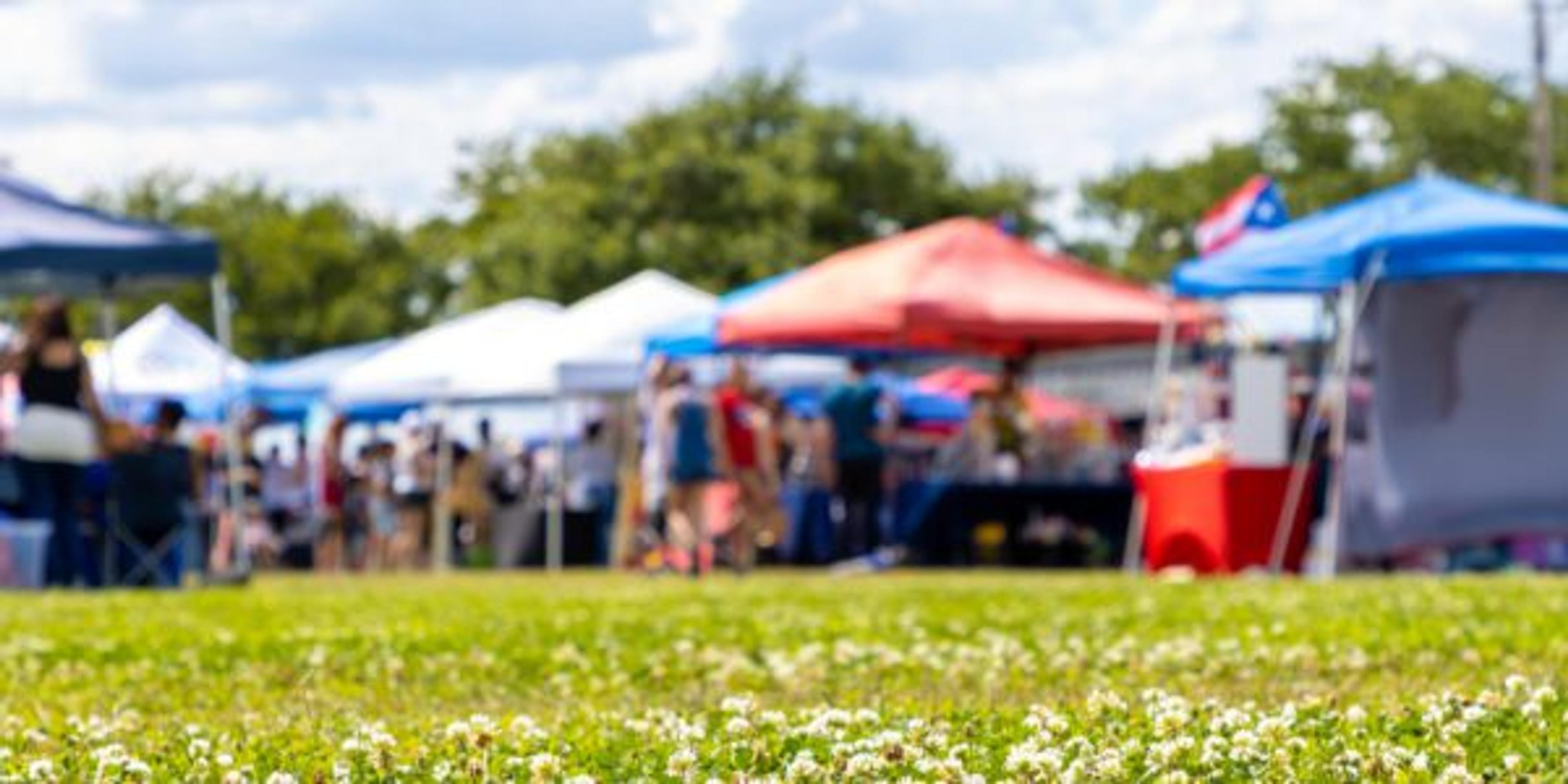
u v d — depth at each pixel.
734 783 7.01
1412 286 25.92
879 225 105.62
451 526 40.09
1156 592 20.66
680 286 40.50
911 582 25.41
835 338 34.09
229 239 111.31
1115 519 34.12
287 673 12.75
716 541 32.22
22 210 26.86
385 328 110.69
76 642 15.33
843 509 34.31
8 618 18.44
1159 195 101.00
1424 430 25.91
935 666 12.21
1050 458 35.78
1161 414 28.20
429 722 9.63
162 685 12.28
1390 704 9.32
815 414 45.59
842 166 105.31
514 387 38.53
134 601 21.50
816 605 19.28
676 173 101.88
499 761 7.66
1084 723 8.34
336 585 27.75
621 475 37.16
